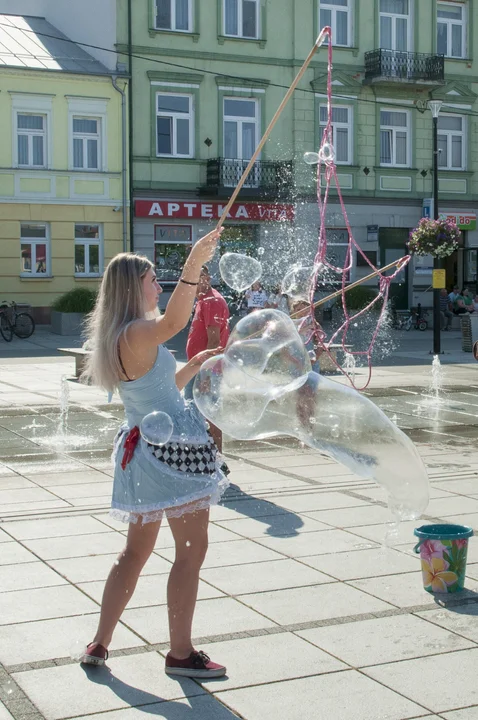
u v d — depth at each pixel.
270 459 8.12
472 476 7.31
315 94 28.23
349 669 3.63
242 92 27.59
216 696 3.41
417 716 3.24
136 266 3.54
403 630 4.04
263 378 3.84
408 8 29.42
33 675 3.58
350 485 6.93
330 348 15.28
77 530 5.62
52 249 26.11
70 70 25.73
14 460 8.07
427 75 29.14
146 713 3.27
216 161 27.09
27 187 25.70
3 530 5.61
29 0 29.81
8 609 4.27
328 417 4.01
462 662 3.70
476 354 7.27
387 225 29.38
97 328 3.54
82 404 11.68
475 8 30.23
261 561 5.00
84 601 4.38
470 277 30.59
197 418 3.57
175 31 26.70
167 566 4.88
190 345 7.38
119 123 26.38
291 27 27.95
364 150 29.00
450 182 30.25
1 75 25.20
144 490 3.45
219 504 6.30
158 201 26.86
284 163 27.86
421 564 4.65
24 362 17.42
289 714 3.26
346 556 5.09
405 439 4.00
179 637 3.58
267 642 3.90
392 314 27.53
